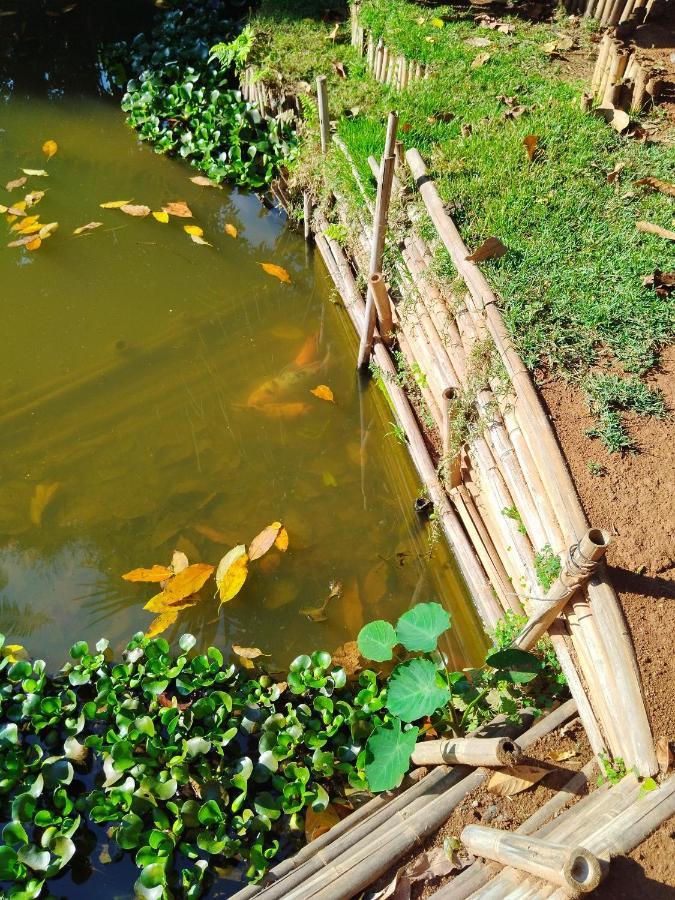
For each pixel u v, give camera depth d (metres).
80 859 1.70
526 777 1.60
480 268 2.33
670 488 1.89
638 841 1.39
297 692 1.90
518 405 2.01
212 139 3.63
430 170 2.70
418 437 2.48
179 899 1.62
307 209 3.21
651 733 1.53
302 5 4.10
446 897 1.41
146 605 2.06
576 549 1.58
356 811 1.69
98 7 4.68
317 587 2.21
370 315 2.61
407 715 1.63
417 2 3.82
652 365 2.15
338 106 3.27
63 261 3.13
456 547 2.25
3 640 1.99
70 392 2.67
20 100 3.99
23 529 2.30
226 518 2.35
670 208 2.57
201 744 1.78
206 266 3.17
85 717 1.85
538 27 3.66
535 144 2.72
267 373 2.79
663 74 3.28
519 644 1.80
